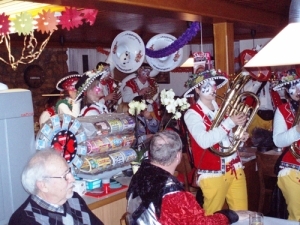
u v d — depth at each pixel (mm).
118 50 4695
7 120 1938
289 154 2840
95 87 3211
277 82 3084
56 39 6379
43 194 1690
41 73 7168
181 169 3236
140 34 5938
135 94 5887
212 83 2689
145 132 4098
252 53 3062
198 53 3199
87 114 3109
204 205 2719
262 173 3367
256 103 2744
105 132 2363
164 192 1712
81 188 2307
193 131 2631
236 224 1904
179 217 1674
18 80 6934
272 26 4000
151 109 5699
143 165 1862
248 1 3275
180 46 4141
